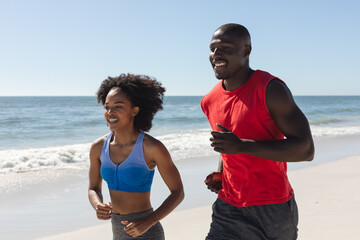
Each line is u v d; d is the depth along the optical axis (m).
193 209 5.91
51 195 6.79
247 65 2.38
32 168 9.42
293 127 2.12
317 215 5.35
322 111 48.12
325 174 8.52
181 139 15.16
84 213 5.81
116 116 2.55
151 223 2.41
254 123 2.29
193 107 63.03
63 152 11.38
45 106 66.94
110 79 2.67
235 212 2.48
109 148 2.62
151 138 2.57
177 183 2.63
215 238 2.53
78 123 28.69
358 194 6.58
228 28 2.32
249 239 2.43
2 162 9.88
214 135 2.09
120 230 2.59
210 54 2.43
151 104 2.70
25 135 21.19
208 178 2.74
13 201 6.38
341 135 17.55
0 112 45.38
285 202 2.39
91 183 2.79
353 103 89.44
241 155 2.36
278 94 2.16
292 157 2.05
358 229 4.74
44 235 4.90
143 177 2.56
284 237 2.41
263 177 2.35
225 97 2.44
